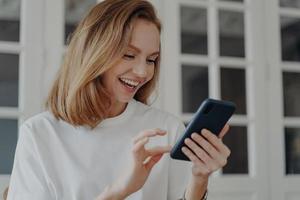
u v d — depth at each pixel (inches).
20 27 92.0
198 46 103.3
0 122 89.2
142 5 45.3
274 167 106.0
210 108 39.5
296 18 112.0
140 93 52.1
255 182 104.2
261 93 106.3
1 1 91.5
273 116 106.9
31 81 90.3
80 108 47.0
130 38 43.5
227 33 106.3
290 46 111.3
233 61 104.7
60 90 48.6
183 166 49.5
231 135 105.0
